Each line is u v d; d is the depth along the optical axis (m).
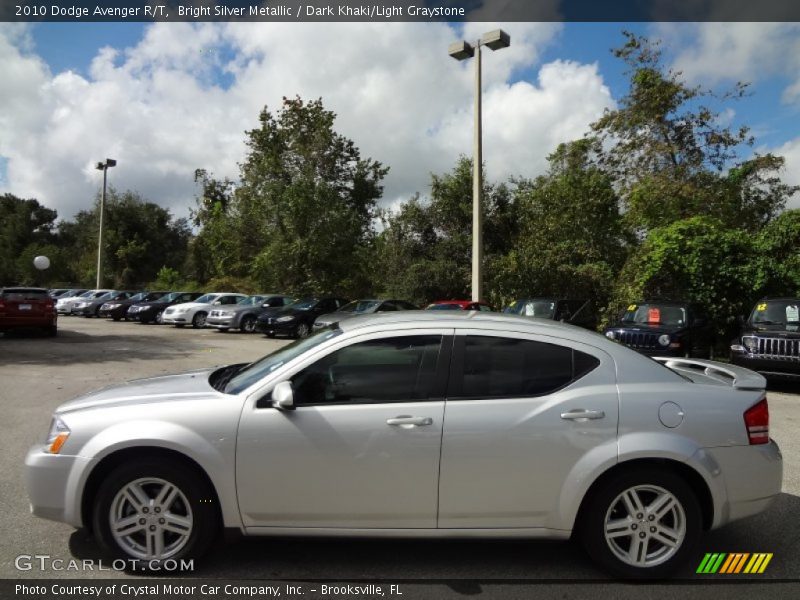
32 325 17.83
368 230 31.08
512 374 3.65
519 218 28.98
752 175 25.16
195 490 3.52
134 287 52.66
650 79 23.27
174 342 18.14
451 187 29.19
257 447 3.47
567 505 3.49
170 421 3.52
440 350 3.69
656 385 3.66
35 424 7.07
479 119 17.73
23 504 4.60
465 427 3.49
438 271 27.55
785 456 6.30
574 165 28.69
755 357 10.68
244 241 33.78
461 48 17.45
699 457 3.50
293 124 29.75
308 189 27.42
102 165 38.47
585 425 3.51
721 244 16.39
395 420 3.49
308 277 27.39
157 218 58.31
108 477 3.52
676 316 13.13
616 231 28.00
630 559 3.55
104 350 15.34
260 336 21.33
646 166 23.64
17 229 64.06
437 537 3.54
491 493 3.49
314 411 3.53
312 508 3.50
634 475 3.51
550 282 23.38
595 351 3.74
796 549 4.05
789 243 17.08
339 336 3.75
